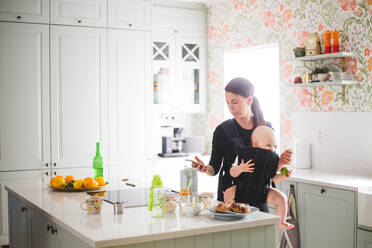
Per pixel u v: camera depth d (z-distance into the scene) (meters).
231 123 3.24
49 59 5.02
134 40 5.45
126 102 5.42
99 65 5.26
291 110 4.92
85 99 5.19
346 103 4.28
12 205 3.76
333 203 3.69
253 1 5.48
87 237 2.07
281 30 5.06
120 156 5.39
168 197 2.58
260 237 2.45
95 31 5.23
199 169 3.13
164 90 6.03
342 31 4.30
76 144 5.15
